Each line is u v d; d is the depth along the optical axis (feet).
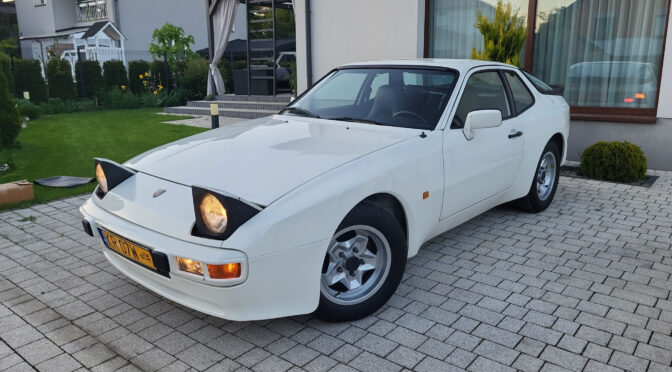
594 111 24.99
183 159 10.36
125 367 8.64
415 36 28.73
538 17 26.12
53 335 9.68
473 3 27.76
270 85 51.75
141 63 65.62
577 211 17.24
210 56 52.34
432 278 12.09
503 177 13.94
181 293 8.94
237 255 7.91
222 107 49.14
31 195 18.70
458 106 12.25
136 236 8.70
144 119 45.91
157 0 91.09
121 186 10.09
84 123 42.93
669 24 22.20
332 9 31.01
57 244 14.49
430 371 8.47
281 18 75.51
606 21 24.38
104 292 11.51
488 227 15.67
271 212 8.24
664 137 23.20
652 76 23.62
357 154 9.96
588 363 8.66
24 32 100.58
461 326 9.89
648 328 9.77
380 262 10.29
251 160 9.84
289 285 8.59
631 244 14.21
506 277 12.11
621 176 21.26
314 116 13.00
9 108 25.84
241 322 10.13
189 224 8.39
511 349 9.09
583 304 10.75
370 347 9.19
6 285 11.88
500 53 22.85
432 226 11.56
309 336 9.59
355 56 30.89
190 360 8.84
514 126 14.21
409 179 10.39
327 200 8.77
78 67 61.11
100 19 90.27
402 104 12.34
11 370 8.58
